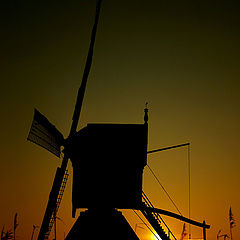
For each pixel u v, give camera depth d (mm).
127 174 23156
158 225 24594
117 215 23391
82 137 23766
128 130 23828
